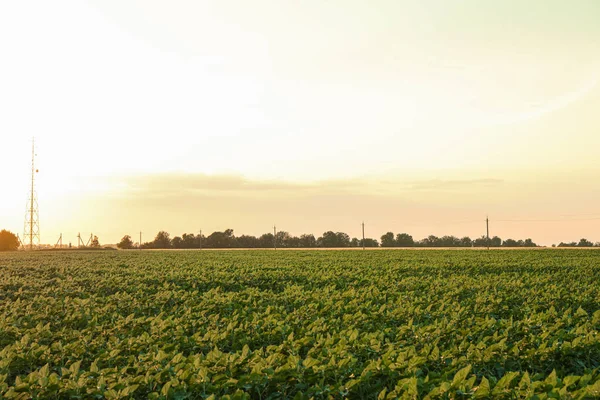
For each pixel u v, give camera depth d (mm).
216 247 151875
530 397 6457
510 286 20469
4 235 134500
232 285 25203
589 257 49969
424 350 8891
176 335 10867
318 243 159375
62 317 15305
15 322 13617
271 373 7723
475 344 10281
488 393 6820
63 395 7555
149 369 8203
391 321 12938
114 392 7234
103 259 50156
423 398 6816
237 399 6934
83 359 10141
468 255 56500
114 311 16328
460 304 15820
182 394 7215
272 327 11672
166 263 41125
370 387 7719
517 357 9133
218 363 8211
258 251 83000
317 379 7863
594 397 6680
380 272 29969
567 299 17219
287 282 25344
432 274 31078
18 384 7480
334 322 12148
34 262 43812
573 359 9273
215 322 12469
